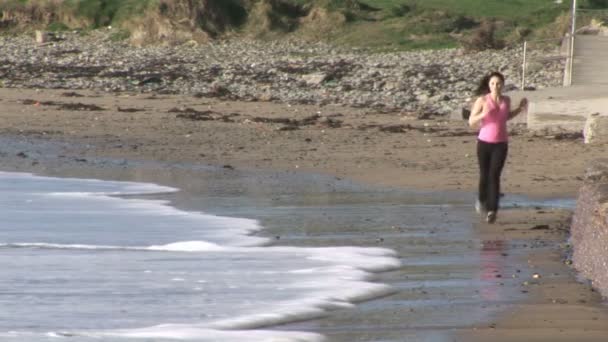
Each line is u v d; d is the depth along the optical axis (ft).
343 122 383.86
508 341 103.19
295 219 187.52
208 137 337.31
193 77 590.55
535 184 235.20
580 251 140.97
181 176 256.32
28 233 171.53
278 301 120.98
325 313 115.96
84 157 293.23
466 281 132.87
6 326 110.01
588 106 343.26
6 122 372.99
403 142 322.14
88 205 205.36
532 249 155.94
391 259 147.84
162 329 108.27
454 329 108.17
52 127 361.30
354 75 583.99
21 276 134.82
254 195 221.87
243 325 110.52
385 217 189.57
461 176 250.37
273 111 427.33
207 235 170.19
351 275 135.64
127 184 240.32
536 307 117.60
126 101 466.70
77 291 126.52
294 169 268.82
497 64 617.62
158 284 130.00
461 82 545.44
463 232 172.55
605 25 611.88
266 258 148.15
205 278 133.90
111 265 142.61
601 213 130.31
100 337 104.99
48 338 104.53
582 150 294.46
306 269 139.85
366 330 108.17
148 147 314.55
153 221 185.26
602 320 111.34
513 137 327.88
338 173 260.01
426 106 451.94
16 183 239.71
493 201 182.29
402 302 120.98
